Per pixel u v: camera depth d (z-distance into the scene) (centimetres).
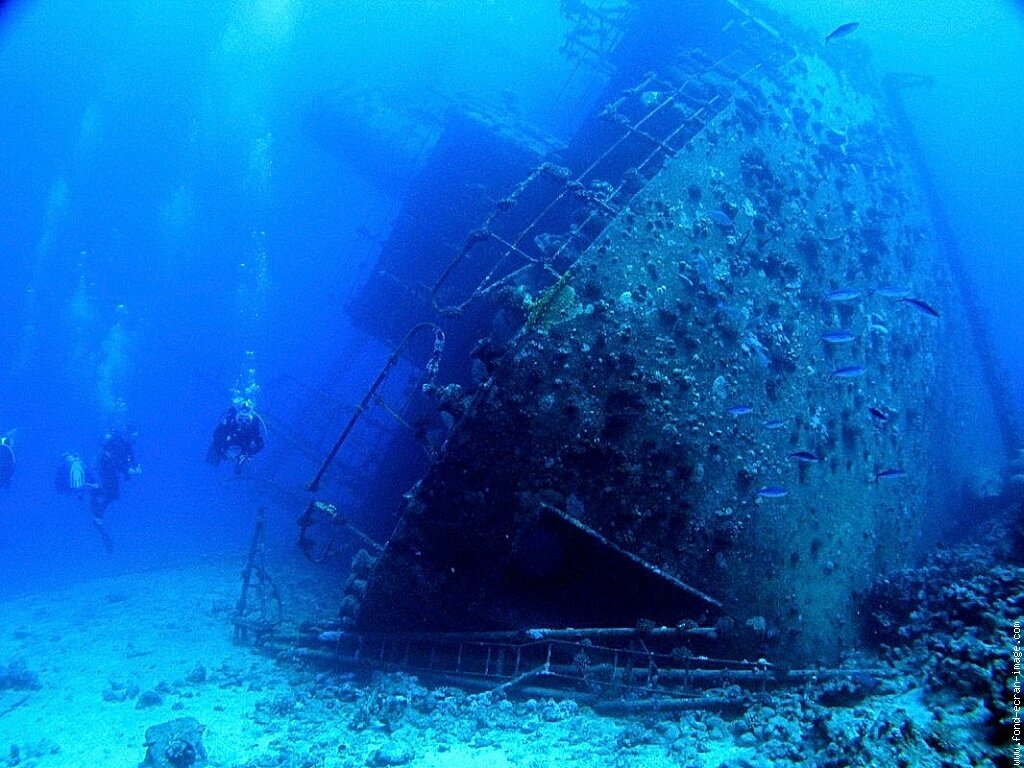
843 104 991
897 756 336
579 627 627
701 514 621
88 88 5044
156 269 5491
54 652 833
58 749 524
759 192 766
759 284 718
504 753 472
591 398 619
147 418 3709
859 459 764
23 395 3991
